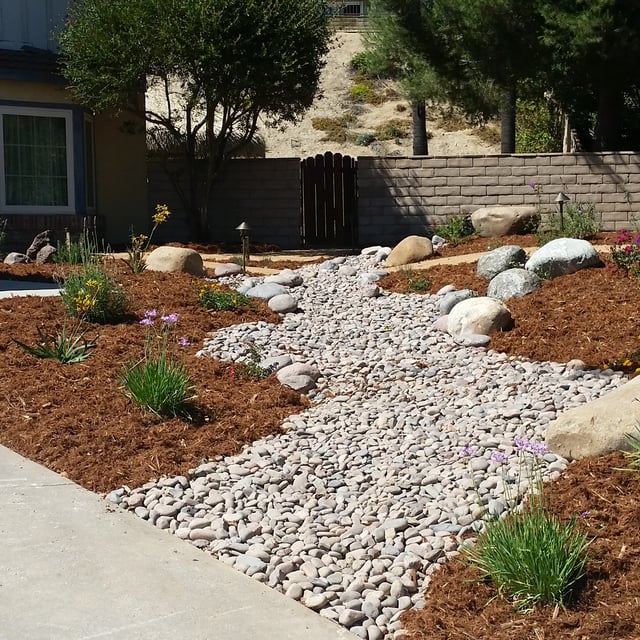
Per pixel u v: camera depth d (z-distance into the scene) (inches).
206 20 616.1
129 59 629.9
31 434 240.7
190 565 177.2
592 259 412.2
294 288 477.7
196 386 277.1
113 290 358.6
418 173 714.8
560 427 221.9
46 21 675.4
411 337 362.9
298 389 291.1
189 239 721.6
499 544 165.8
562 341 330.6
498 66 682.8
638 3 623.2
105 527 191.9
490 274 451.2
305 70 667.4
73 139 675.4
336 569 179.0
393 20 725.9
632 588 159.2
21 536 184.1
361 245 721.0
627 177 689.0
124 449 231.1
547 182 700.7
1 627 149.3
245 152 893.8
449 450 236.7
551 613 154.8
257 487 215.2
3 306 359.3
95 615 155.1
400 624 159.9
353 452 238.8
